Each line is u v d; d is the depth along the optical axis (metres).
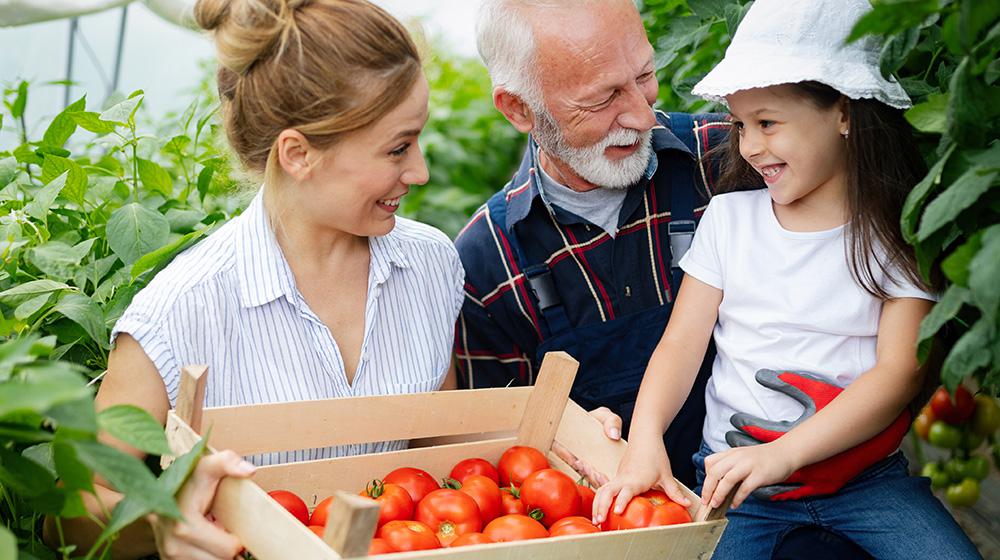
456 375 2.47
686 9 2.79
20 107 2.54
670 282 2.34
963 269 1.19
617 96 2.14
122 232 2.05
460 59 6.14
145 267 1.96
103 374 1.84
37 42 5.18
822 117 1.88
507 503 1.73
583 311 2.35
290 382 1.88
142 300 1.78
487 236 2.37
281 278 1.85
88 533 1.63
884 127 1.87
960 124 1.24
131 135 2.38
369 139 1.71
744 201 2.14
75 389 1.04
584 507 1.78
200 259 1.85
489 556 1.33
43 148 2.30
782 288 2.02
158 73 5.78
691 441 2.32
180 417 1.52
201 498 1.39
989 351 1.19
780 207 2.08
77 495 1.26
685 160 2.35
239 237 1.87
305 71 1.67
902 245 1.90
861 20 1.16
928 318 1.26
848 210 1.98
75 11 3.41
